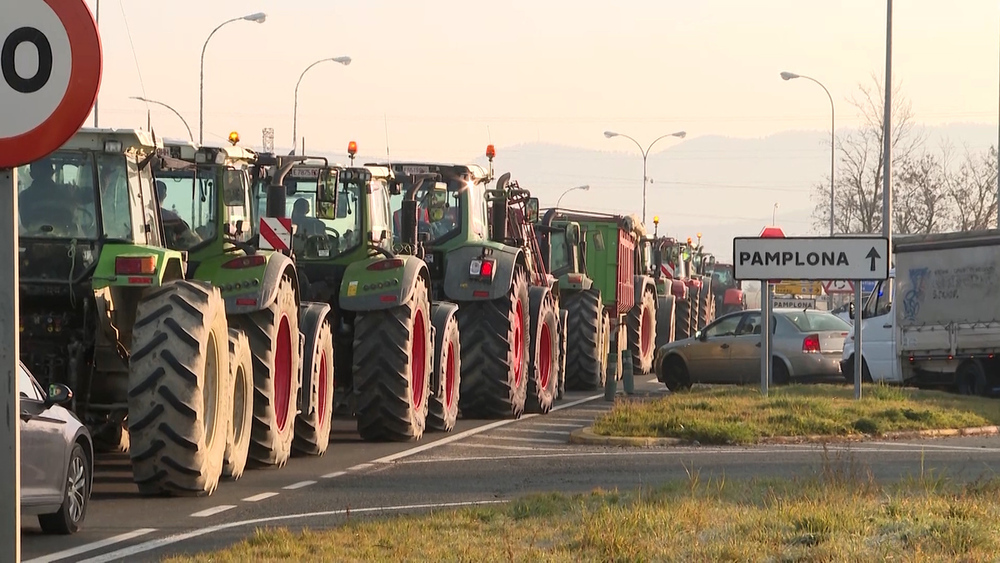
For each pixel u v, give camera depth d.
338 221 24.70
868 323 38.75
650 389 41.03
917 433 26.02
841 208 81.00
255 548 12.16
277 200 22.16
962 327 36.41
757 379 38.50
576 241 39.78
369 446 23.69
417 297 24.27
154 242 17.95
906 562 10.84
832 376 38.28
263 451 19.80
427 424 26.06
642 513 13.50
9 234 5.91
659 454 22.52
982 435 26.84
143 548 13.20
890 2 48.47
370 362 23.73
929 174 78.50
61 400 13.70
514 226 32.62
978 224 77.75
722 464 20.92
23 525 14.73
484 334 28.44
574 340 39.25
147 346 16.44
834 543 11.77
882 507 14.16
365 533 13.09
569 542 12.29
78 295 16.92
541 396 30.86
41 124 6.09
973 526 12.45
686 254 65.00
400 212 27.98
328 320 24.38
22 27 6.13
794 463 21.00
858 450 23.23
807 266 29.86
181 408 16.36
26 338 17.30
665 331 56.03
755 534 12.36
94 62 6.12
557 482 18.69
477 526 13.62
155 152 17.58
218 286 19.50
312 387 21.59
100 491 17.39
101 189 17.00
